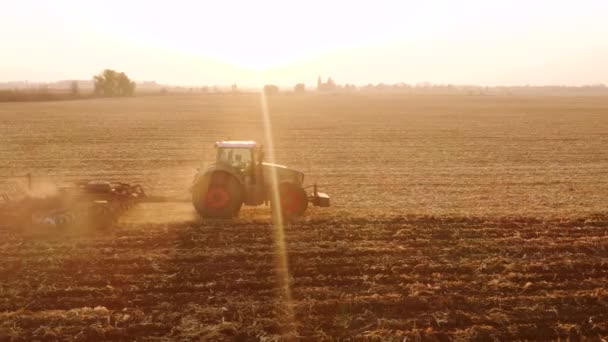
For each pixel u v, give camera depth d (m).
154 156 27.67
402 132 41.00
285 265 10.60
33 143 32.75
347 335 8.02
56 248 11.55
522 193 18.52
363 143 33.75
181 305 8.90
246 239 12.20
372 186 19.73
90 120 51.19
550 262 10.80
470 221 13.81
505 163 25.66
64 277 10.01
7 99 105.81
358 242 12.02
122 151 29.45
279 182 14.18
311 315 8.59
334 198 17.48
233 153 14.39
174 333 8.04
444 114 64.25
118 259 10.86
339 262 10.75
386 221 13.73
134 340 7.88
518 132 41.12
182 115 60.00
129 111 67.25
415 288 9.50
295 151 29.91
